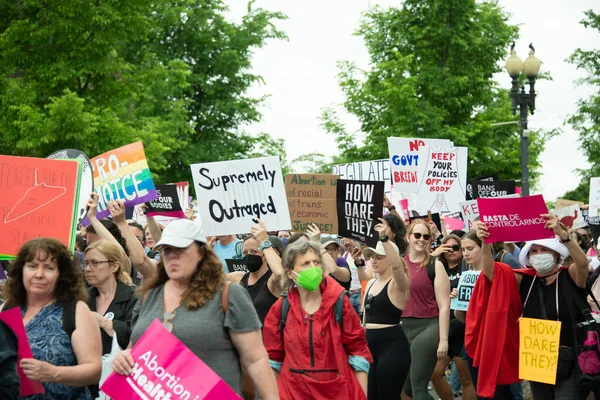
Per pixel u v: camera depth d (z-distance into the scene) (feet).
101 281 22.24
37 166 23.56
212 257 16.46
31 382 16.39
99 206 31.30
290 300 22.29
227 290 16.35
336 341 21.81
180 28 142.51
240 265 32.14
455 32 113.19
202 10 142.41
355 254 40.88
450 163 46.75
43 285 17.17
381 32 119.14
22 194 23.41
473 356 27.35
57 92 72.74
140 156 31.19
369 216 30.35
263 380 16.31
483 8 116.88
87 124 69.10
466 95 114.73
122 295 22.15
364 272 38.37
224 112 141.08
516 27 117.91
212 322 16.15
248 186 29.37
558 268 25.59
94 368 17.02
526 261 25.68
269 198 29.27
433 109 109.91
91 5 69.92
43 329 17.07
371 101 111.45
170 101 118.52
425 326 30.66
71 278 17.51
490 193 47.70
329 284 22.25
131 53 127.75
